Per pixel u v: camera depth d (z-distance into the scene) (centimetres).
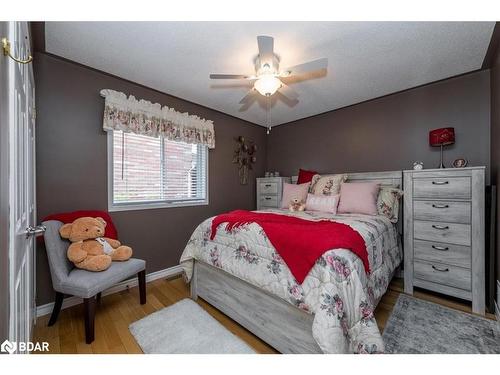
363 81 254
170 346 154
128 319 187
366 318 124
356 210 255
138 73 233
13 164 81
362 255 144
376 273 170
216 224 203
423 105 267
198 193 327
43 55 197
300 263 134
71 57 204
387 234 212
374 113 306
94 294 160
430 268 217
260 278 154
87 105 222
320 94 289
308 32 172
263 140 434
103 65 217
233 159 373
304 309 128
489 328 171
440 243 212
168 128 278
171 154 293
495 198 192
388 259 202
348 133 332
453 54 202
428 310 196
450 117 250
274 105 327
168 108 279
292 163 403
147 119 257
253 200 409
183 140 294
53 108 202
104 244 194
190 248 220
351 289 125
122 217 246
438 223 213
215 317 191
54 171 202
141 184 265
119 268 185
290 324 140
